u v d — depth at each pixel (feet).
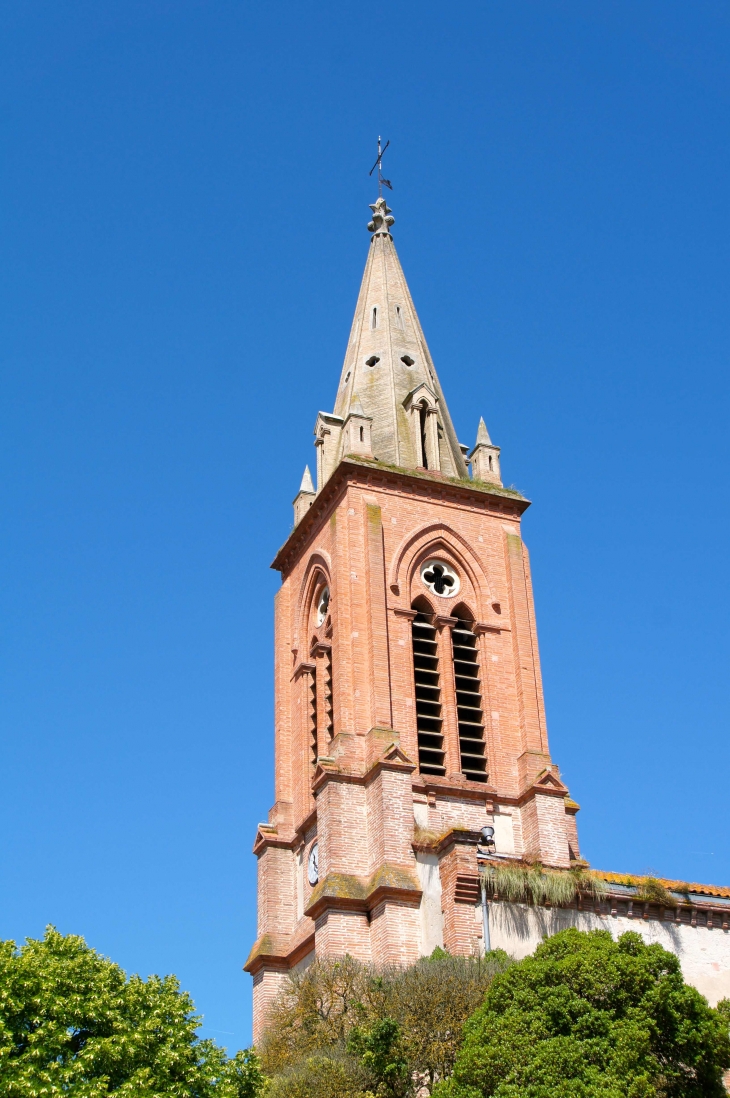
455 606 232.12
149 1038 146.82
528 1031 141.49
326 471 255.91
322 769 207.82
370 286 278.05
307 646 242.58
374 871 199.21
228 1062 152.05
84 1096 136.36
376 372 260.42
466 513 240.12
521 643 230.27
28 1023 144.77
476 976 167.84
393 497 236.22
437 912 191.93
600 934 157.17
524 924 189.06
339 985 176.65
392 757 206.08
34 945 155.63
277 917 221.66
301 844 224.74
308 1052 165.78
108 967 154.61
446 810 209.87
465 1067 141.38
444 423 258.37
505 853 208.03
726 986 191.62
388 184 296.30
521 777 217.56
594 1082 135.33
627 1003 143.33
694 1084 141.38
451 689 222.48
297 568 250.16
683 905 195.62
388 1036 156.56
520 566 238.27
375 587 224.94
